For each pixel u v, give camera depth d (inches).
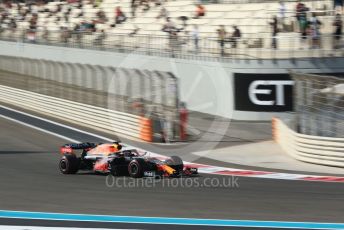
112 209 1089.4
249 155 1948.8
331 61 2719.0
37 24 5147.6
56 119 2721.5
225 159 1872.5
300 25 2859.3
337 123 1718.8
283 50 2765.7
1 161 1748.3
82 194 1234.0
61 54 4101.9
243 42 2920.8
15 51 4736.7
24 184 1365.7
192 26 3636.8
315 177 1520.7
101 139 2236.7
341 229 940.0
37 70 3821.4
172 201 1159.0
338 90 1720.0
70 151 1497.3
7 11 5654.5
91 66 3211.1
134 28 4069.9
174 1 4008.4
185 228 951.0
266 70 2647.6
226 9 3582.7
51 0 5472.4
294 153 1860.2
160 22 3882.9
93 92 3107.8
